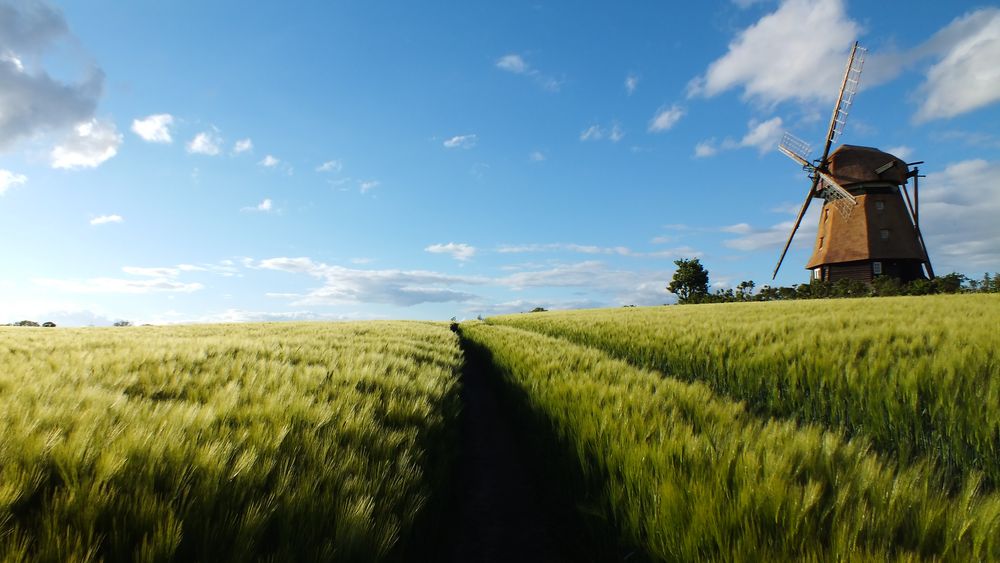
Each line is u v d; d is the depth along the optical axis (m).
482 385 10.40
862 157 35.06
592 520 3.08
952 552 1.90
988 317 9.35
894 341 7.05
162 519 1.89
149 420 3.04
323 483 2.51
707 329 10.58
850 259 33.62
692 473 2.60
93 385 4.41
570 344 10.29
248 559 1.80
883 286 29.14
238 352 7.91
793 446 2.80
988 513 2.01
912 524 2.11
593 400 4.38
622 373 5.88
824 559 1.85
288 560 1.82
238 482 2.27
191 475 2.25
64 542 1.70
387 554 2.16
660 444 3.06
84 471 2.21
